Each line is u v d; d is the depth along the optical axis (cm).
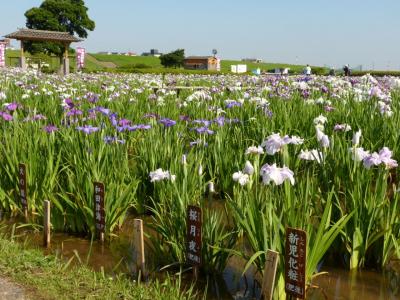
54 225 564
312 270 400
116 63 8369
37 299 380
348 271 462
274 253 363
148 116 875
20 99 1162
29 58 4847
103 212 515
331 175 556
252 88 1477
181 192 506
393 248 471
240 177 464
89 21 6969
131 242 534
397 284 439
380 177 468
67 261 480
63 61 4031
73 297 385
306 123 830
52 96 1202
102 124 729
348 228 460
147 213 624
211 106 1034
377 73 4400
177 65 7825
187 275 446
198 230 417
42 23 6650
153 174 528
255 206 412
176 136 705
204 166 662
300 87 1184
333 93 1173
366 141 721
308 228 393
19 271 425
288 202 412
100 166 591
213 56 7569
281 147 479
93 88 1608
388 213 453
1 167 628
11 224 587
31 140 647
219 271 446
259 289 424
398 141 683
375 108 848
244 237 525
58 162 593
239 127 846
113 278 438
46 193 577
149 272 455
